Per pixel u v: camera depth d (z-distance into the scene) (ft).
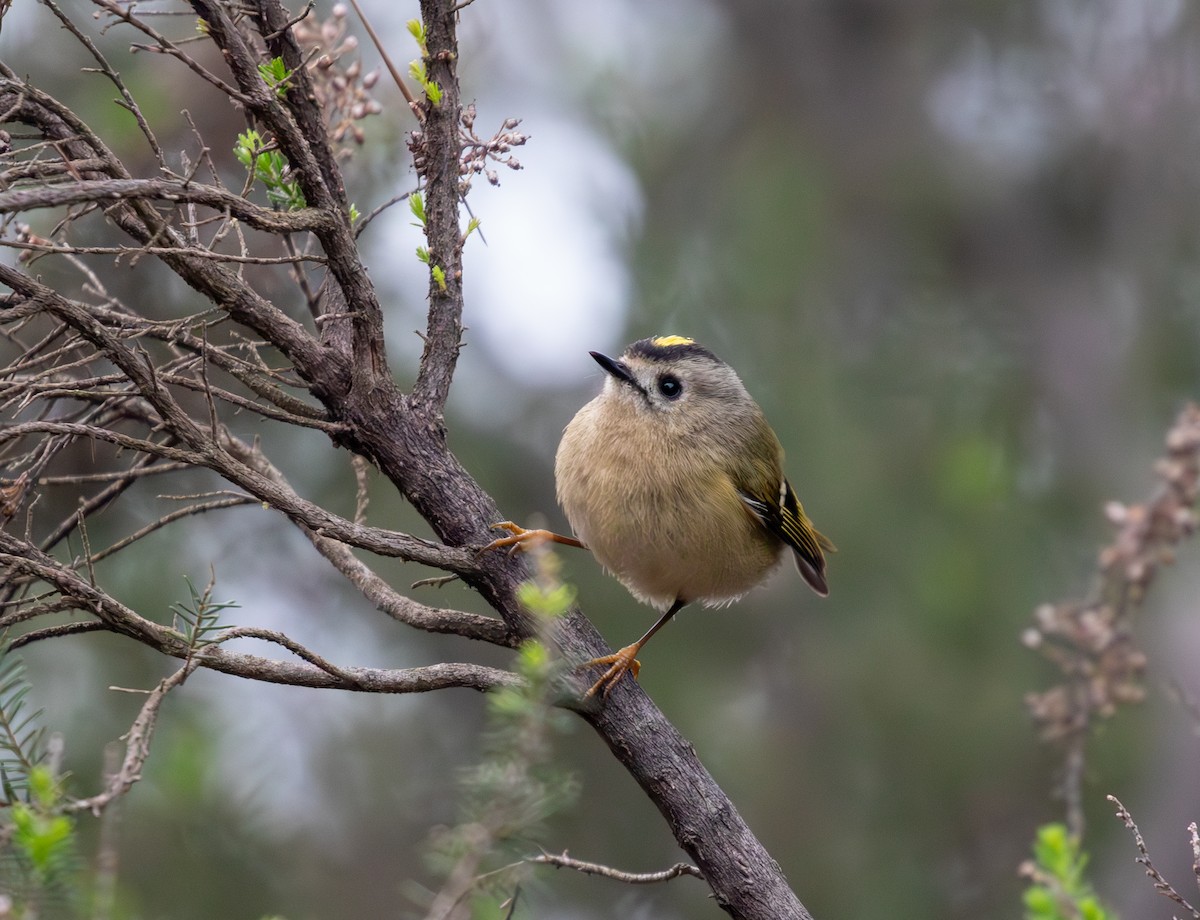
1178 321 45.03
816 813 37.81
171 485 33.76
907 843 37.50
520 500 39.65
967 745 37.32
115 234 28.94
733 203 43.65
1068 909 17.16
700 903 37.45
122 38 31.99
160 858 28.60
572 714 22.52
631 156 43.50
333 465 36.99
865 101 49.21
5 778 13.98
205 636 24.26
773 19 49.62
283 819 33.83
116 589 32.73
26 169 17.52
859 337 44.11
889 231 48.19
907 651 38.09
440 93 19.65
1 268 16.61
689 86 47.93
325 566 37.99
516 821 13.16
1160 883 17.13
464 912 13.32
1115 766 37.91
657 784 19.81
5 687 14.58
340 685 17.25
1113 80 49.29
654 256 41.42
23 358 18.93
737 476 26.48
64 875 13.14
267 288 28.27
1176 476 25.20
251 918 29.17
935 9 50.16
